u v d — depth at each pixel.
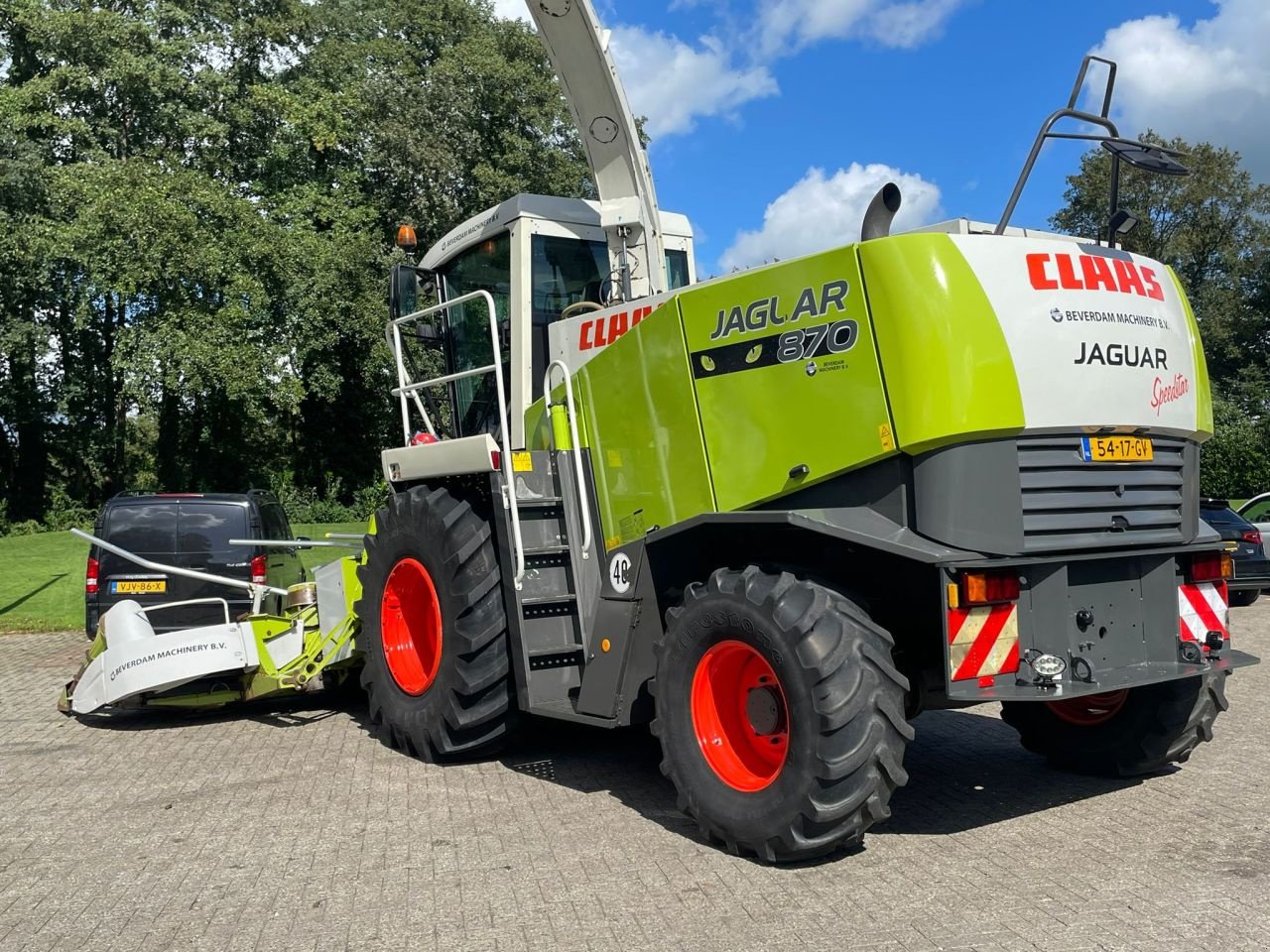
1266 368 39.09
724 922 3.58
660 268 6.16
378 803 5.21
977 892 3.80
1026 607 4.21
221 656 7.03
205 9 30.94
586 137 6.15
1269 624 11.84
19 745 6.80
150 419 40.44
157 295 26.81
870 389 4.20
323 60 32.12
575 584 5.54
